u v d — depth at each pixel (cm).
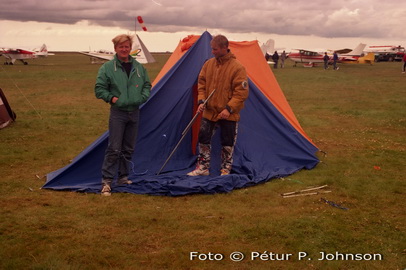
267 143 673
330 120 1200
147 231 439
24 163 716
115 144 554
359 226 459
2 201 524
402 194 572
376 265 374
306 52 5172
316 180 625
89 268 362
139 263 373
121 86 543
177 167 645
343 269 368
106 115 1257
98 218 473
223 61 583
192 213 491
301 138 720
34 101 1588
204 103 584
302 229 446
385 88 2200
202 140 603
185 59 673
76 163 595
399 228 455
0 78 2789
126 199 538
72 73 3306
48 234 428
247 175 620
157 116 648
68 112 1305
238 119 596
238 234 432
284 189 584
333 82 2594
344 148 848
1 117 1034
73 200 532
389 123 1152
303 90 2084
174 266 369
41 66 4622
